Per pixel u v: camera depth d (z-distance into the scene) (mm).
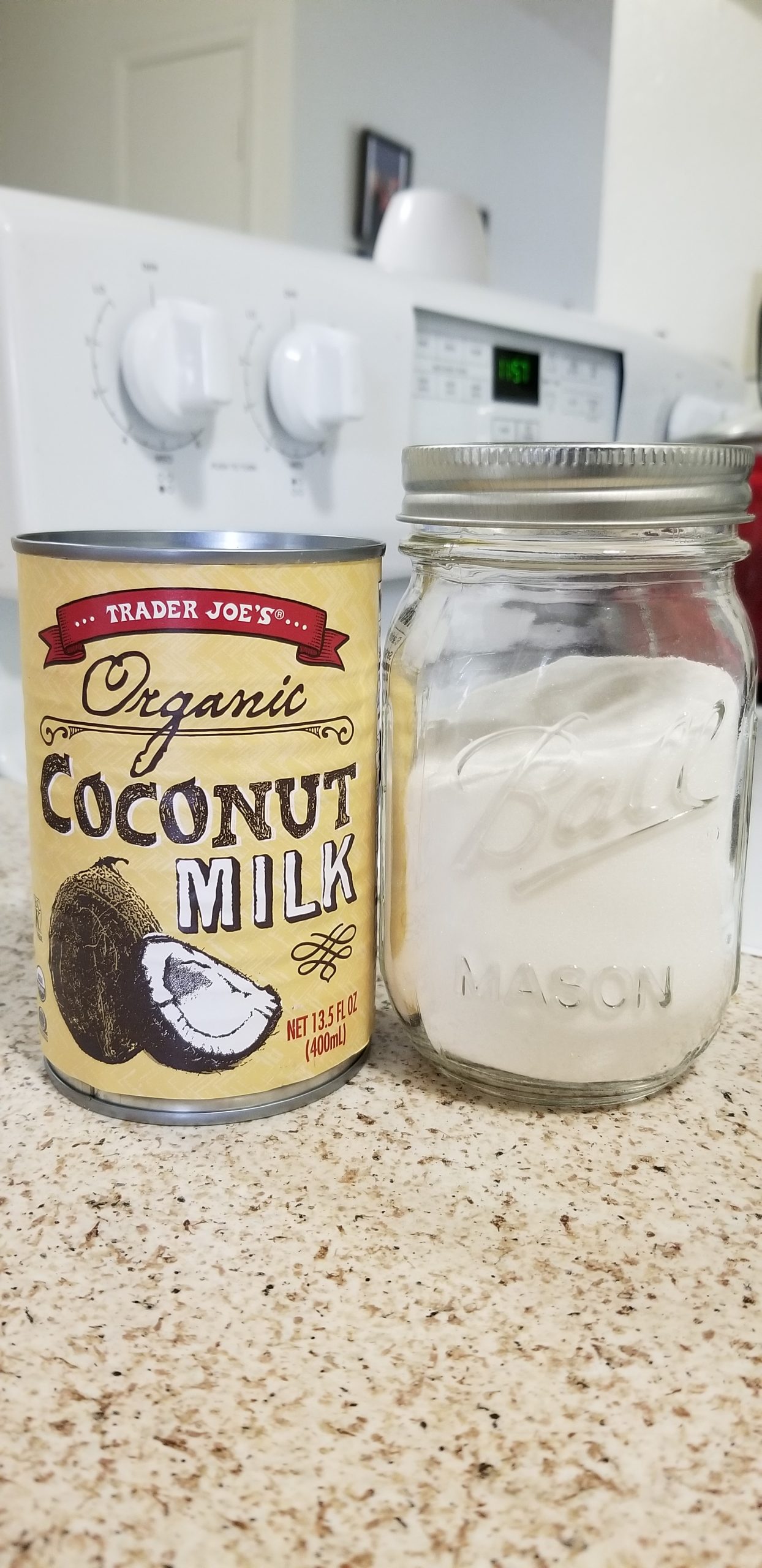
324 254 660
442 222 849
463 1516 214
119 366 521
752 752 398
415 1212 308
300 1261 287
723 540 352
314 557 326
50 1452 227
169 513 554
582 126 1309
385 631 753
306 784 338
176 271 537
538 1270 284
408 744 378
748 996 457
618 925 347
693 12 951
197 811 324
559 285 1359
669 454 315
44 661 332
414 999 381
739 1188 321
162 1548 207
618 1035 353
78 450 512
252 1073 348
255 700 322
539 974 350
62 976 348
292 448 608
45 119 1493
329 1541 209
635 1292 276
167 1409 239
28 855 629
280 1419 236
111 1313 267
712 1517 214
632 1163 333
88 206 521
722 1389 245
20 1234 296
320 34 1225
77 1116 356
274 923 340
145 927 331
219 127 1305
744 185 961
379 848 415
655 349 913
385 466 671
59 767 334
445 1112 362
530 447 317
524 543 339
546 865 345
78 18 1414
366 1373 249
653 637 365
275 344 588
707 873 360
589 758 344
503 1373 249
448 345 721
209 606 313
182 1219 303
